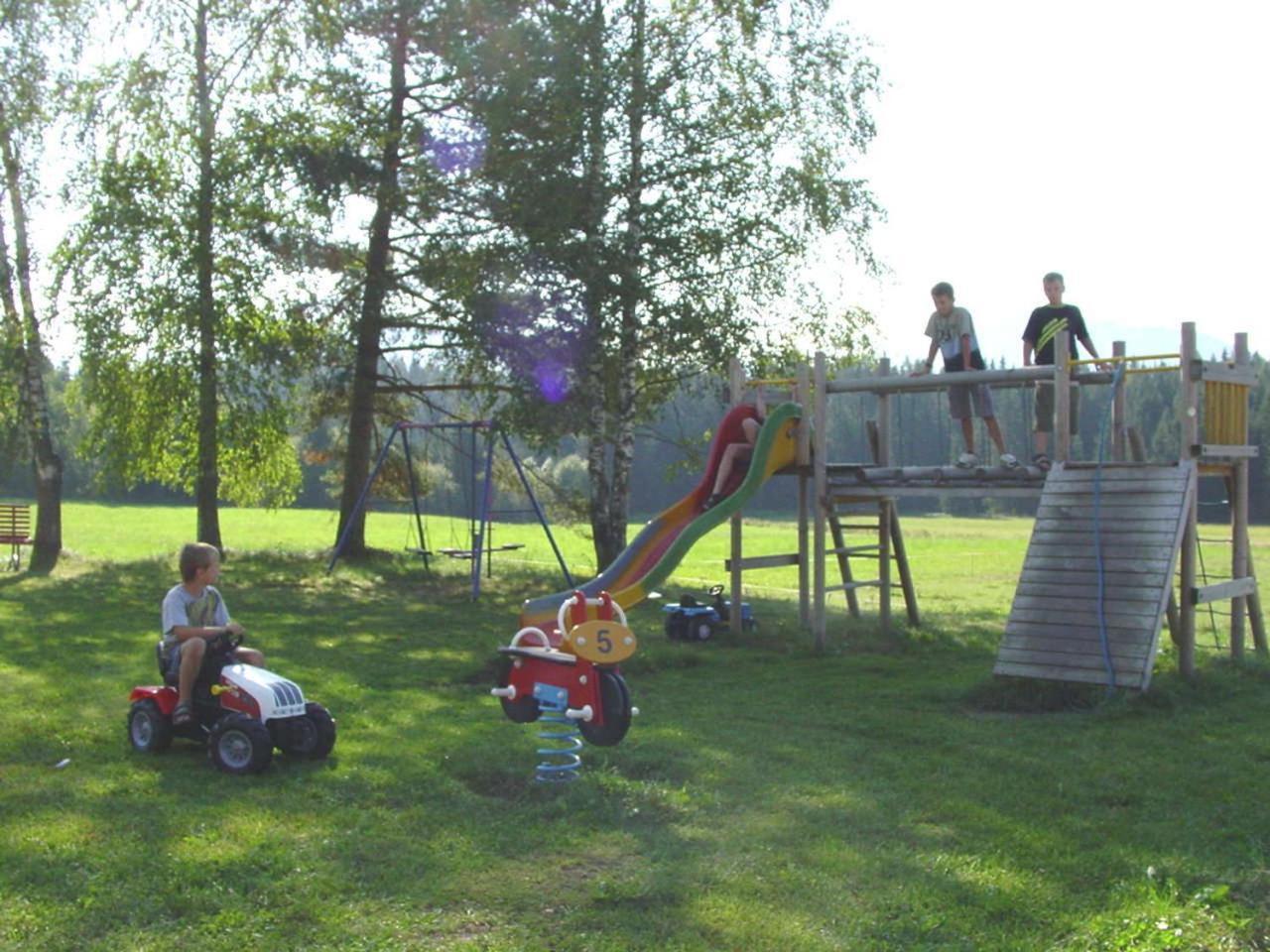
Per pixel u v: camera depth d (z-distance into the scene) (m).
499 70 19.41
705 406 28.30
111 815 6.28
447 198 20.80
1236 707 9.77
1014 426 55.78
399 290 21.58
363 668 11.50
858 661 12.81
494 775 7.35
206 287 20.58
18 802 6.50
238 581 19.62
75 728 8.33
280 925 4.86
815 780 7.30
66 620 14.35
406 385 22.98
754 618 16.50
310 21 20.56
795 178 21.00
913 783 7.22
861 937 4.80
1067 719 9.26
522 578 22.33
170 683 7.77
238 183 20.55
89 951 4.57
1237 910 4.98
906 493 13.49
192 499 72.88
